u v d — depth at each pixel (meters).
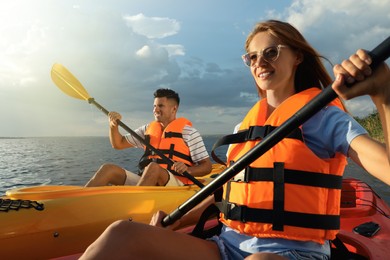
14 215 2.55
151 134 4.20
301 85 1.66
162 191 3.43
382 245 1.91
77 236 2.79
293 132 1.41
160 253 1.23
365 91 0.97
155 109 4.23
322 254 1.35
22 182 8.35
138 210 3.14
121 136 4.40
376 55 0.92
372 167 1.17
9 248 2.49
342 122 1.32
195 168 3.95
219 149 15.91
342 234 1.96
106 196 3.06
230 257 1.41
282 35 1.52
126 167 11.38
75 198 2.90
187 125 4.12
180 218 1.71
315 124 1.39
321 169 1.36
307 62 1.61
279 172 1.39
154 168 3.55
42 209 2.67
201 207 1.85
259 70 1.57
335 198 1.38
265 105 1.68
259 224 1.38
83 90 4.59
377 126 15.43
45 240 2.65
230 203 1.48
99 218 2.91
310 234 1.33
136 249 1.19
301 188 1.36
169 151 4.01
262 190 1.40
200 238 1.51
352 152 1.28
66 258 1.82
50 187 3.19
